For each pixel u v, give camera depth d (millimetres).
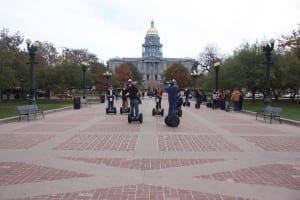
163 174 8734
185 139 14578
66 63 53125
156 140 14211
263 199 6980
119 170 9109
